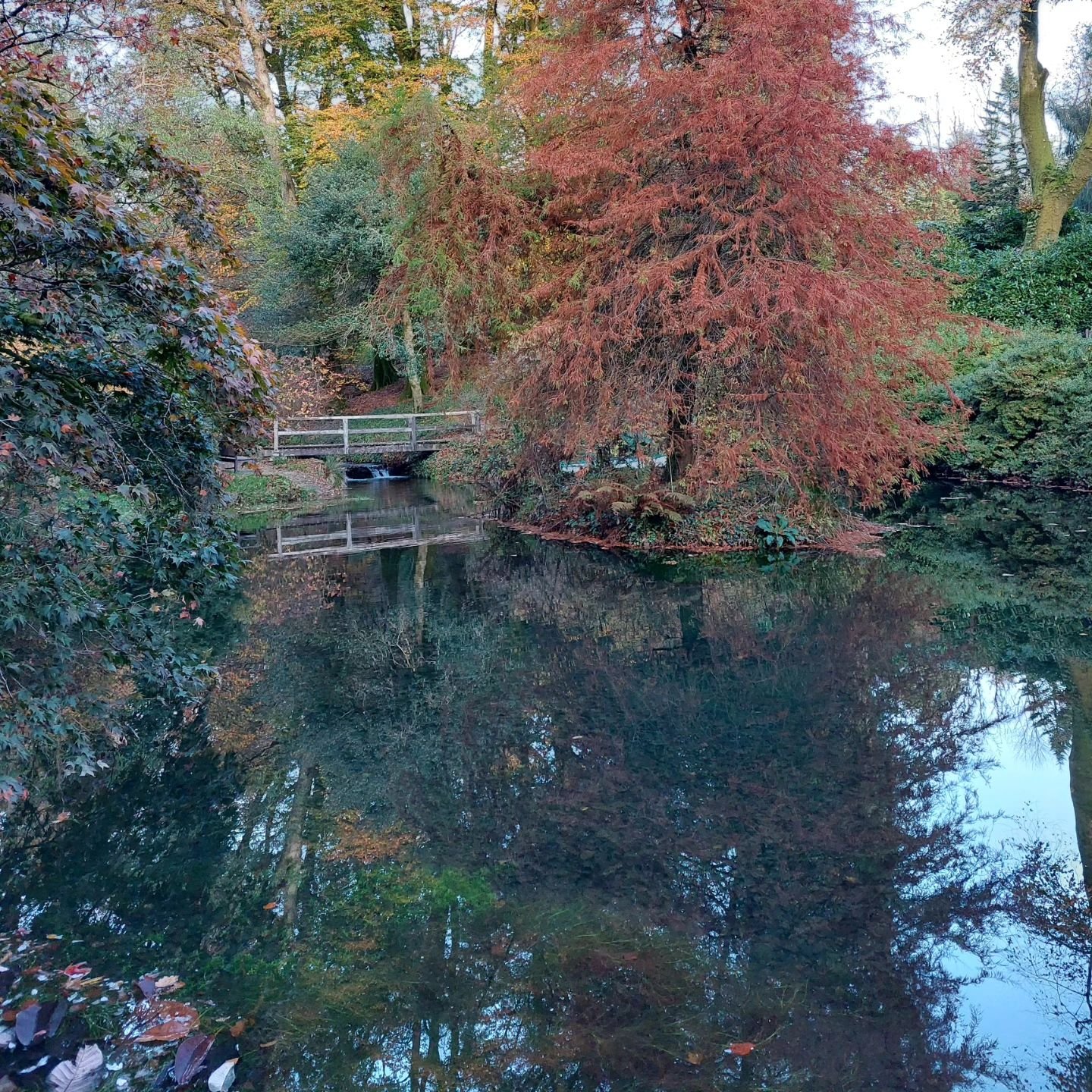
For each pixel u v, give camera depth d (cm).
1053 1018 224
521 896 292
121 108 671
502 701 495
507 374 978
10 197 258
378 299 1256
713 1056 213
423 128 968
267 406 379
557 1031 224
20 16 345
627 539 980
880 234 786
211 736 447
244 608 734
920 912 277
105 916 283
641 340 848
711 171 785
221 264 443
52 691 348
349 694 512
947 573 786
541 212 941
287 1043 221
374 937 269
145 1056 215
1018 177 2239
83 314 311
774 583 772
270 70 2088
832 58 748
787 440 815
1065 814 340
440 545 1033
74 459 325
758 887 294
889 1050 215
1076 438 1204
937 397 1298
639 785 381
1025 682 491
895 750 408
